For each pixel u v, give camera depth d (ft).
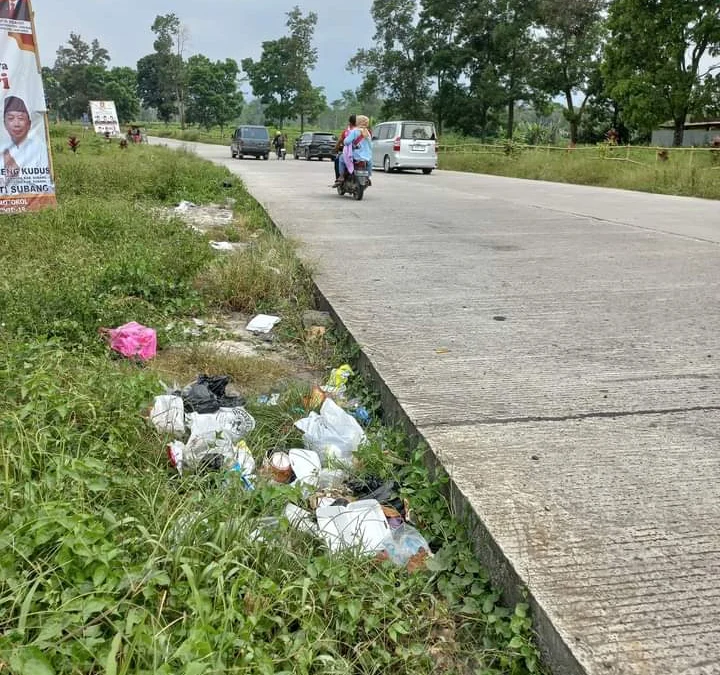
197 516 7.18
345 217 33.71
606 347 13.92
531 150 90.58
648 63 127.95
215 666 5.18
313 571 6.82
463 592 7.38
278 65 281.13
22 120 26.14
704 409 10.94
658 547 7.41
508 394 11.46
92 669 5.24
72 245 21.88
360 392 12.82
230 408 10.85
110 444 8.84
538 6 161.68
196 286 19.02
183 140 208.64
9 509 6.75
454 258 23.34
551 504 8.16
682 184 54.85
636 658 5.93
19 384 9.93
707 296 18.10
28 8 25.84
